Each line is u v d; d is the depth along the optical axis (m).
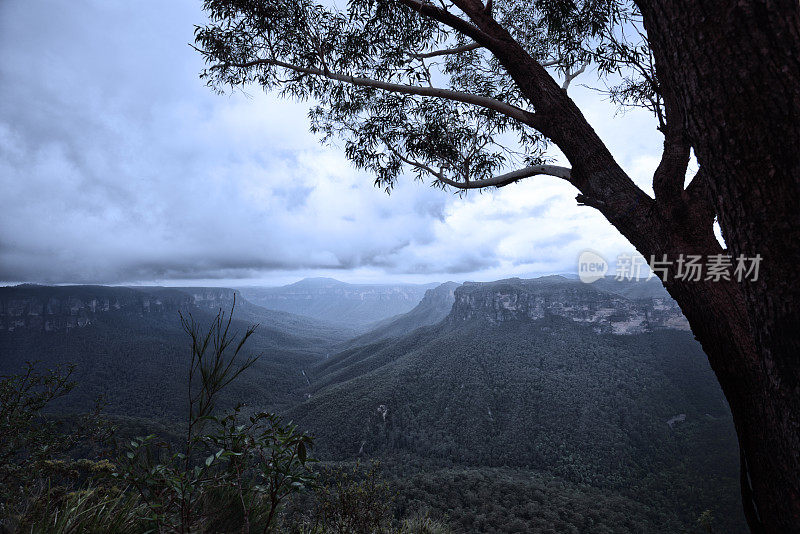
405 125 4.25
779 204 0.93
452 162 4.08
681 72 1.07
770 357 1.09
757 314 1.09
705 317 1.58
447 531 3.91
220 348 1.18
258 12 3.61
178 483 1.21
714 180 1.08
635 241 1.91
